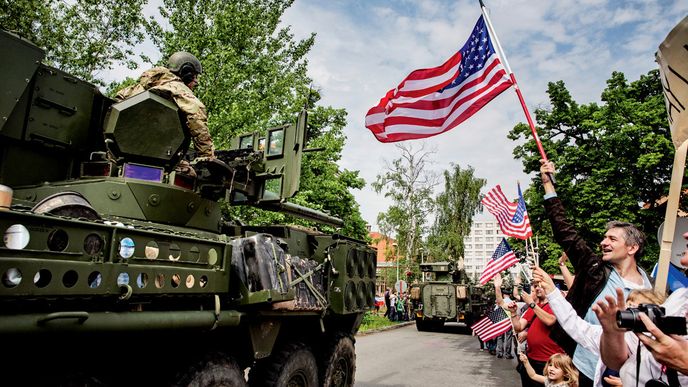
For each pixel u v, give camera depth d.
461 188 40.19
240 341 4.86
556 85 22.69
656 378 2.48
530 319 5.60
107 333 3.00
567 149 21.91
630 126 20.41
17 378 3.09
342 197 21.95
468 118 5.71
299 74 15.30
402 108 6.24
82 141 4.31
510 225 6.63
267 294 4.30
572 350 3.77
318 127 20.48
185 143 4.61
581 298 3.64
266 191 5.83
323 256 6.49
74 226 2.81
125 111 4.03
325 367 6.57
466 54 5.89
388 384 9.48
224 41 13.45
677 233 3.64
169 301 3.63
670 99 2.46
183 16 13.09
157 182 4.25
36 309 2.69
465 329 24.19
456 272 24.20
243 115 12.84
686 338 2.27
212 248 3.92
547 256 23.08
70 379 3.32
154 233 3.31
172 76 4.61
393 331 22.80
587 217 21.14
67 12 12.00
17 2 10.64
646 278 3.67
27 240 2.56
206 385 4.03
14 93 3.55
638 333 2.03
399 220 36.75
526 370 5.34
